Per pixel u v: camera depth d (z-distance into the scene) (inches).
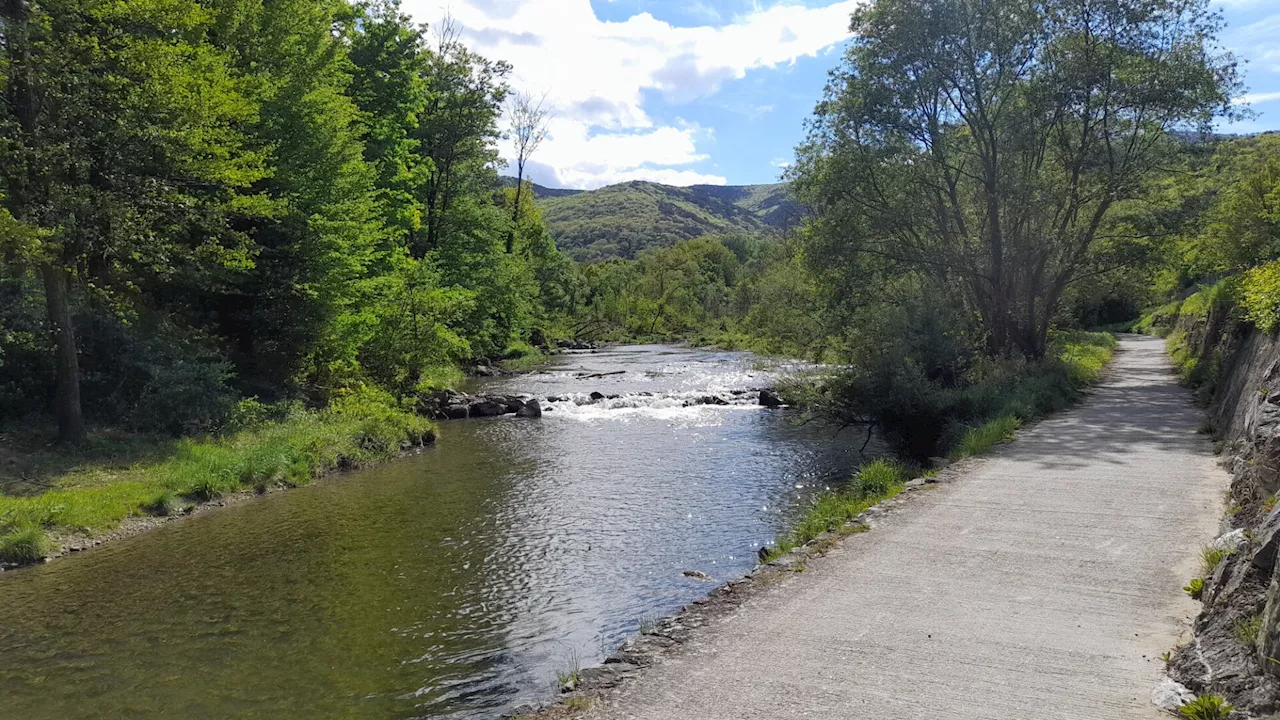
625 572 394.6
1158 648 204.5
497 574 393.4
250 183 751.7
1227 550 251.4
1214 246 923.4
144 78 600.4
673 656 215.2
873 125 965.2
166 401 656.4
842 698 182.7
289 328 844.6
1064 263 919.7
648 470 649.6
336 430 721.0
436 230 1571.1
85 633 321.1
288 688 271.3
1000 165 940.0
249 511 523.8
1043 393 725.3
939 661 201.8
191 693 268.1
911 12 894.4
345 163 901.8
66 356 574.9
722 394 1149.7
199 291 805.2
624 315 3368.6
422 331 1011.3
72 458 555.5
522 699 259.3
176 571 400.2
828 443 767.1
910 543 311.1
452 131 1565.0
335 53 930.1
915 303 803.4
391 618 335.9
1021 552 292.4
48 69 532.4
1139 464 446.3
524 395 1159.0
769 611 245.9
